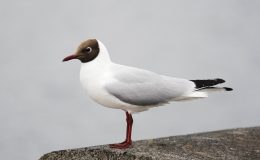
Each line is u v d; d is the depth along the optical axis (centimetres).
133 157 841
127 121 899
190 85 904
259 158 917
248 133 1055
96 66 870
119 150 862
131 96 864
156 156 845
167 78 903
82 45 868
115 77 863
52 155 888
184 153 895
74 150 876
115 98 864
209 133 1053
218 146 959
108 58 881
